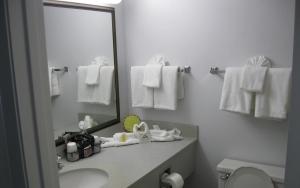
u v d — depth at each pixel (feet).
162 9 7.88
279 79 6.23
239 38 6.93
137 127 7.74
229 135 7.46
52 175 2.67
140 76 8.06
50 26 6.17
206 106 7.68
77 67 6.93
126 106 8.77
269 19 6.52
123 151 6.95
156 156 6.57
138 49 8.43
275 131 6.83
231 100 6.81
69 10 6.63
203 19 7.33
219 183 7.04
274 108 6.32
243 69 6.52
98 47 7.57
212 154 7.81
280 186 6.32
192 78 7.75
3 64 2.25
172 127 8.25
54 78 6.33
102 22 7.66
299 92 2.76
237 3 6.84
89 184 5.91
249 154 7.25
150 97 7.95
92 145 6.68
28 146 2.40
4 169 2.50
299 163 2.86
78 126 7.06
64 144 6.54
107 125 7.95
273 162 6.97
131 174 5.57
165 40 7.96
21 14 2.27
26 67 2.33
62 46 6.49
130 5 8.32
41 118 2.48
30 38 2.34
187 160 7.54
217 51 7.27
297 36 2.70
